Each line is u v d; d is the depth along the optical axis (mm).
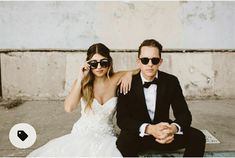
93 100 2697
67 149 2562
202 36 4992
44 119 4012
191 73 5035
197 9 4902
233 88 5066
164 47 4980
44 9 4727
